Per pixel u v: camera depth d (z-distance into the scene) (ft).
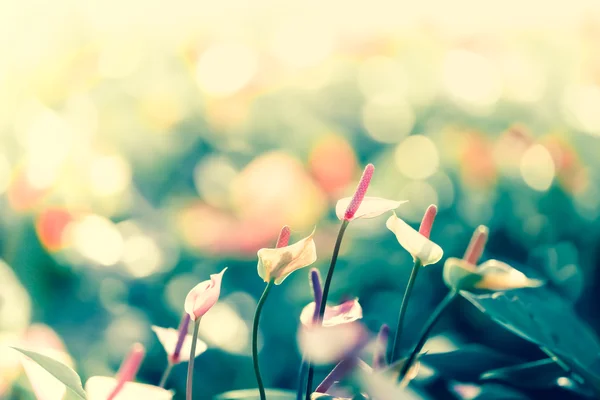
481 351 3.38
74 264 5.52
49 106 6.61
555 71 6.75
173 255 6.07
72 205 5.74
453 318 5.10
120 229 6.11
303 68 7.33
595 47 6.99
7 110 6.13
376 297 5.44
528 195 5.86
